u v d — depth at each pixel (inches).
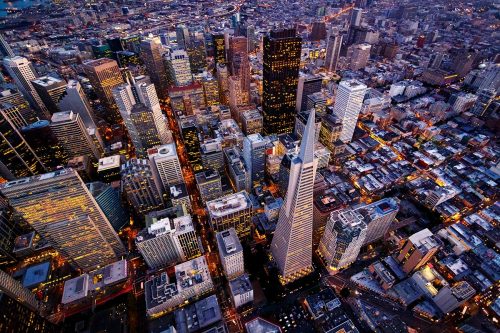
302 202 7805.1
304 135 6496.1
